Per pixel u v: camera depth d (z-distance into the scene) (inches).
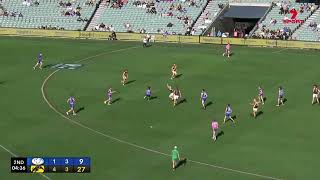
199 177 7022.6
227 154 7736.2
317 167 7288.4
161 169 7268.7
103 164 7411.4
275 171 7190.0
